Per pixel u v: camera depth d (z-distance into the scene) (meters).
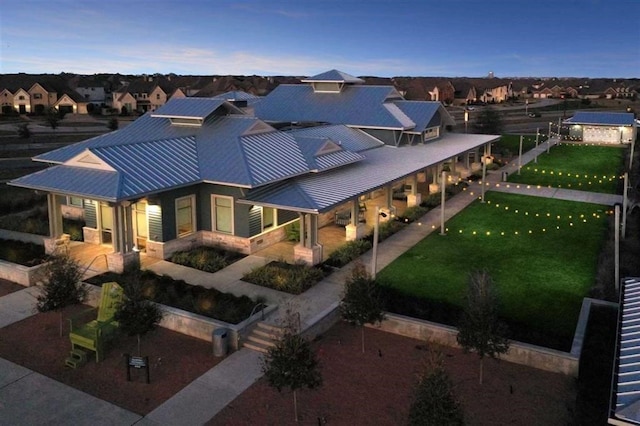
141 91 105.50
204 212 24.84
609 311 18.25
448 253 24.89
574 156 55.69
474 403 13.47
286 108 42.00
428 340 16.78
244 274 21.59
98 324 16.44
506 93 144.25
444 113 43.34
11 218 29.16
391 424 12.66
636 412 9.02
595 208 34.00
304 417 12.97
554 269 22.81
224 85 107.00
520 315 18.30
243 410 13.28
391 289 19.94
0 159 52.25
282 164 25.50
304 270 21.31
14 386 14.36
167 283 20.03
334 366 15.31
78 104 97.62
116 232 21.44
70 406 13.48
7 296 20.22
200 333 17.00
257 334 16.77
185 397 13.84
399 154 35.03
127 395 13.96
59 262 17.30
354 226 25.98
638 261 23.06
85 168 22.95
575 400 13.57
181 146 25.72
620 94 144.12
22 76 96.69
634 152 57.75
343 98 41.16
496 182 42.47
